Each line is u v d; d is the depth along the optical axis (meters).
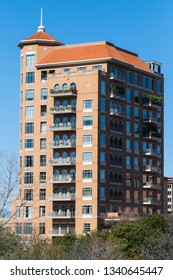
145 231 115.00
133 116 173.12
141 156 175.12
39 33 175.62
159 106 180.50
